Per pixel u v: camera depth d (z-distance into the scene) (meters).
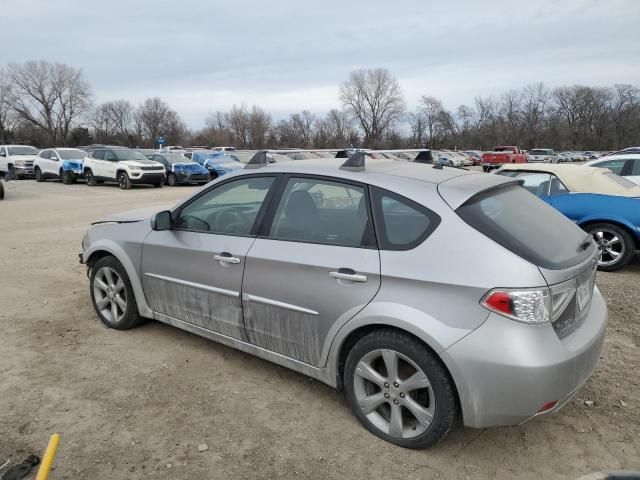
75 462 2.78
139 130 101.69
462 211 2.78
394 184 3.02
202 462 2.80
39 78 88.56
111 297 4.61
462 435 3.08
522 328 2.49
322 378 3.21
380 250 2.89
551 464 2.81
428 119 100.25
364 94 98.19
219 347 4.27
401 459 2.84
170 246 3.98
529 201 3.33
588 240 3.18
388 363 2.86
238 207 3.67
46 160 24.81
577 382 2.64
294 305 3.20
